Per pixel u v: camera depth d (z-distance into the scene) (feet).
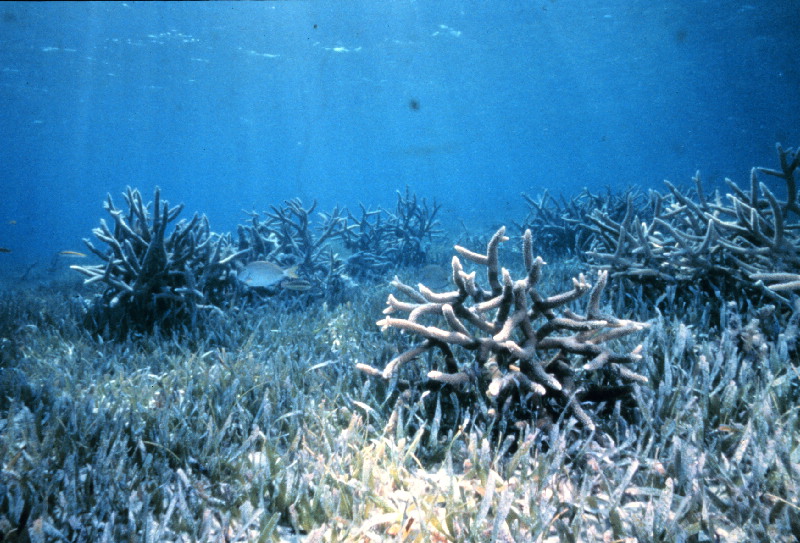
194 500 7.50
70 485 7.12
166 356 14.49
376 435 9.16
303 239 28.32
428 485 7.63
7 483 7.41
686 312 14.17
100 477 7.52
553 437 7.87
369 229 39.47
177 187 620.08
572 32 108.99
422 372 11.07
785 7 95.96
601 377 9.95
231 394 10.66
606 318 8.74
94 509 6.82
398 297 22.35
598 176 394.93
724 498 6.83
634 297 15.65
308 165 493.36
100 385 12.20
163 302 18.78
